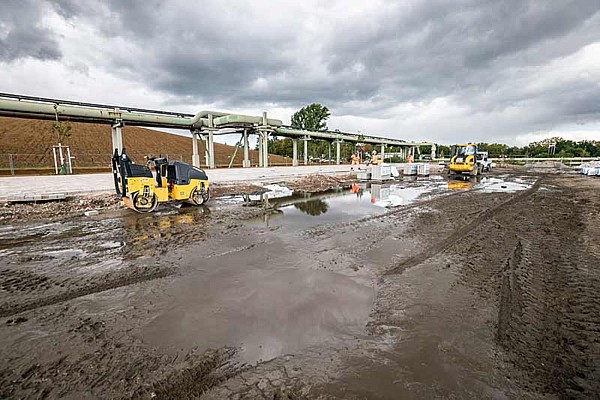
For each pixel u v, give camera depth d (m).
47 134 40.78
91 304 3.69
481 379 2.44
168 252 5.61
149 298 3.83
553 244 6.16
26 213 8.48
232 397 2.26
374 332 3.09
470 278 4.45
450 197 12.83
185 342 2.93
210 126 26.03
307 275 4.53
